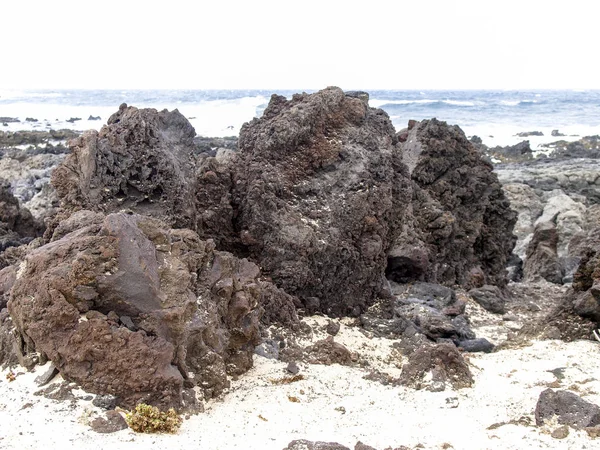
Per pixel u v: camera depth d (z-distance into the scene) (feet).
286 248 36.81
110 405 22.21
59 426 20.83
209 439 21.16
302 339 33.68
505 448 21.24
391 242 42.34
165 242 25.18
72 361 22.89
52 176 33.45
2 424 20.81
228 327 27.89
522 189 110.63
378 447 21.22
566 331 39.29
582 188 125.08
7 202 60.80
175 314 23.43
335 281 38.52
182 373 24.27
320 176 39.50
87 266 23.32
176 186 34.01
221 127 236.43
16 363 24.85
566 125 295.69
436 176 56.24
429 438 22.07
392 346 35.96
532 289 58.75
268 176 37.83
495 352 36.45
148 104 401.49
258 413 23.90
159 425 21.33
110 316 23.38
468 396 26.94
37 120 294.05
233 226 38.06
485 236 58.75
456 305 45.09
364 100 43.73
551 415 23.40
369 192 39.47
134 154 33.68
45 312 23.39
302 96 41.34
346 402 25.68
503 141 226.58
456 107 379.55
